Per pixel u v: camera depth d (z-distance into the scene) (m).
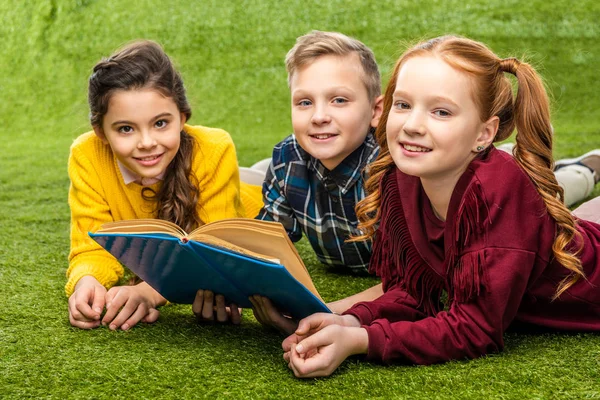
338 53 1.62
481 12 5.16
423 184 1.28
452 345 1.21
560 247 1.23
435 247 1.32
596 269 1.32
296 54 1.65
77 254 1.62
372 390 1.11
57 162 3.82
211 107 4.75
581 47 4.91
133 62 1.53
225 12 5.37
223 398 1.09
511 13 5.12
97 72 1.54
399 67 1.33
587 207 1.87
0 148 4.32
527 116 1.24
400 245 1.37
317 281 1.85
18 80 5.27
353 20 5.20
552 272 1.29
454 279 1.24
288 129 4.47
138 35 5.32
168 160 1.59
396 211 1.37
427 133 1.17
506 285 1.18
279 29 5.25
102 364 1.22
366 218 1.47
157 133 1.55
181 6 5.46
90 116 1.60
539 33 5.00
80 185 1.66
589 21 5.06
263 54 5.11
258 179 2.36
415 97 1.18
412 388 1.11
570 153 3.46
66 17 5.55
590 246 1.33
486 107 1.20
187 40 5.24
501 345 1.24
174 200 1.67
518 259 1.19
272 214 1.82
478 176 1.19
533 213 1.21
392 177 1.38
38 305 1.58
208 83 4.93
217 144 1.74
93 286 1.49
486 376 1.15
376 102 1.72
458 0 5.26
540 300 1.33
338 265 1.91
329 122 1.62
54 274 1.86
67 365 1.22
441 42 1.21
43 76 5.27
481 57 1.21
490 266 1.18
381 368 1.20
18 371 1.20
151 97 1.52
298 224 1.84
